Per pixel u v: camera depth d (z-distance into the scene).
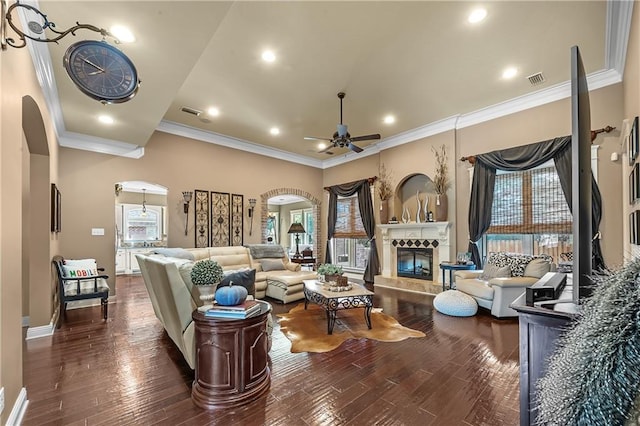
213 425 1.86
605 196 3.85
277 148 7.23
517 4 2.70
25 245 3.62
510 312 3.97
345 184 7.67
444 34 3.11
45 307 3.47
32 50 2.43
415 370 2.55
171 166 5.72
